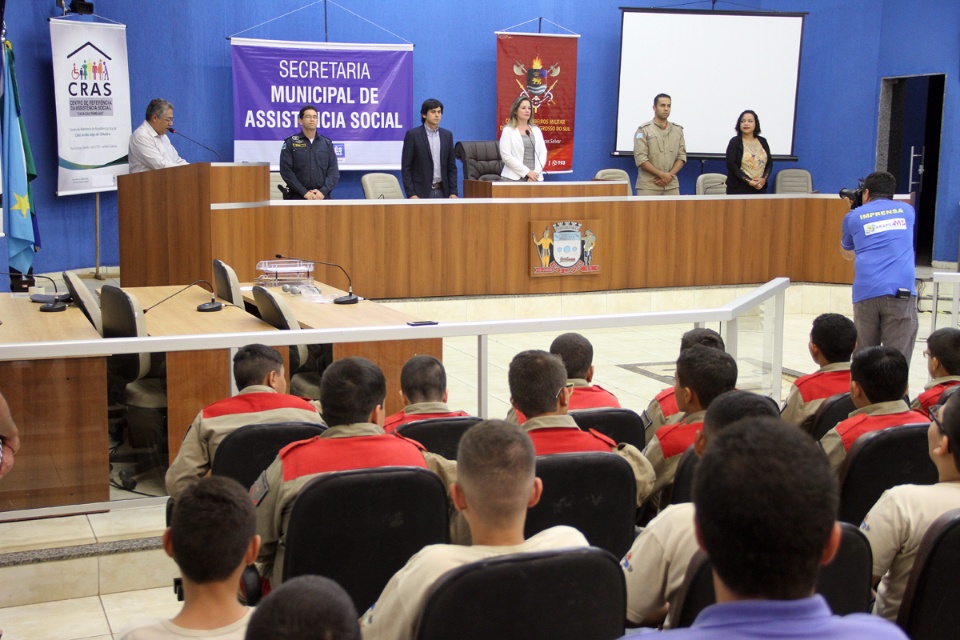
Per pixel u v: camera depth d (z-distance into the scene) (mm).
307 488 2146
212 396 3646
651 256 8984
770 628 995
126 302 3840
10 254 7832
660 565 1873
